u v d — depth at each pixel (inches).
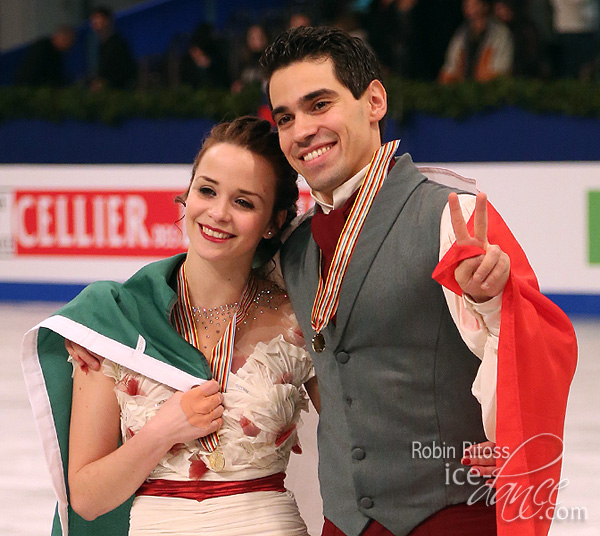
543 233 725.9
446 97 745.6
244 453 214.7
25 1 1088.2
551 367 176.4
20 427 477.4
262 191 217.5
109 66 895.1
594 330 676.1
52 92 839.1
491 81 740.0
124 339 217.2
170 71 903.7
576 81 733.9
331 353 205.0
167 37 1079.6
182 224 788.0
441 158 758.5
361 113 205.0
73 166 819.4
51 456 224.2
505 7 789.9
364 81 204.2
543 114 735.1
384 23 828.0
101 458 217.2
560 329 181.5
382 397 198.1
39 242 835.4
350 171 206.2
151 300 222.7
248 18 900.0
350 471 201.3
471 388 194.2
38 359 224.7
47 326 216.2
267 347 220.7
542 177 722.2
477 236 168.4
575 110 725.3
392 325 195.8
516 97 733.3
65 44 930.1
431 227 194.4
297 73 201.3
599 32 826.8
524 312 171.2
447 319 193.3
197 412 207.9
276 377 219.5
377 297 196.1
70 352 218.7
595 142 728.3
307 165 204.7
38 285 840.9
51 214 828.6
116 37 896.9
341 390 203.0
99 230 814.5
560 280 725.9
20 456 432.5
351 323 199.8
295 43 202.7
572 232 719.7
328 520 208.8
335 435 205.9
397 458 198.1
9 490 389.7
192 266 225.1
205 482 215.0
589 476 389.4
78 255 823.7
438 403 196.4
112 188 806.5
